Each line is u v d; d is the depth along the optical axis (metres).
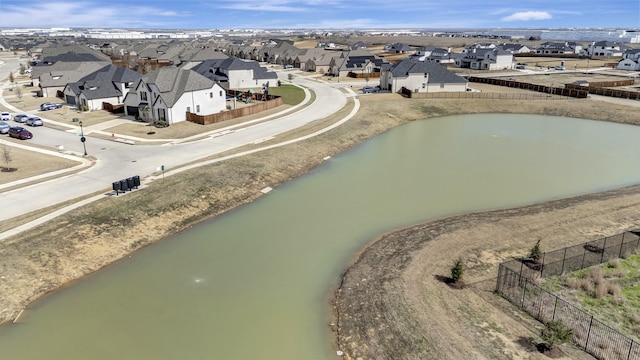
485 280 23.73
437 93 79.25
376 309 21.47
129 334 20.31
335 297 23.12
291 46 153.75
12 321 21.14
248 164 41.44
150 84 58.38
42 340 19.92
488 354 18.09
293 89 90.88
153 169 39.34
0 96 81.19
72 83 74.06
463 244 27.78
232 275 25.14
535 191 37.72
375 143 53.72
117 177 37.25
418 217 32.59
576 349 18.33
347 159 47.16
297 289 23.83
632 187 38.41
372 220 32.19
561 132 59.66
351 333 20.22
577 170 43.47
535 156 48.19
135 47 175.88
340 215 33.06
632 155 48.75
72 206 31.17
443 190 38.03
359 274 24.83
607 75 111.50
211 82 63.66
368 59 117.94
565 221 31.09
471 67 132.50
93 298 22.95
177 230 30.48
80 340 19.94
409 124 64.81
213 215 32.94
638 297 22.27
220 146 47.34
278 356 18.98
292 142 49.34
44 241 26.75
